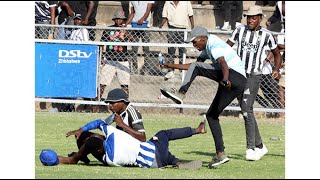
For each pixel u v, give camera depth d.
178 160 28.14
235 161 30.92
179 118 44.66
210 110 28.59
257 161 31.06
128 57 46.19
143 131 27.88
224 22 56.12
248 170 28.42
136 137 27.83
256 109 44.75
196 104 46.06
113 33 46.16
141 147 27.70
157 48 47.09
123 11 53.88
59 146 34.41
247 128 31.08
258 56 31.28
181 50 46.12
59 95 45.44
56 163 28.28
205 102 46.66
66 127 40.22
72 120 42.62
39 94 45.28
